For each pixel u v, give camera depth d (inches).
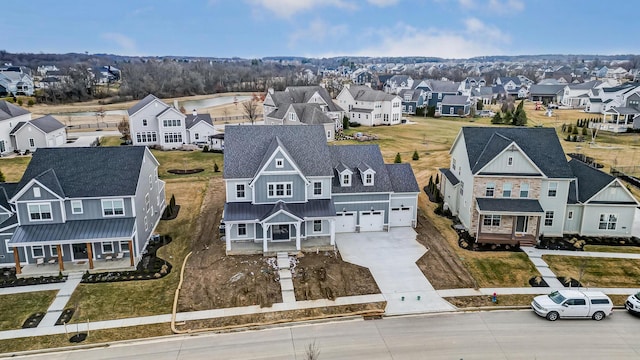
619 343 939.3
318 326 997.8
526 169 1429.6
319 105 3110.2
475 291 1145.4
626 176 2007.9
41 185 1219.2
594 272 1241.4
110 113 4488.2
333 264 1273.4
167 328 984.3
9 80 5088.6
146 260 1294.3
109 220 1278.3
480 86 5802.2
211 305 1069.8
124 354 899.4
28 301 1081.4
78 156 1346.0
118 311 1044.5
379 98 3572.8
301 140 1503.4
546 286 1170.0
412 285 1169.4
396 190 1520.7
